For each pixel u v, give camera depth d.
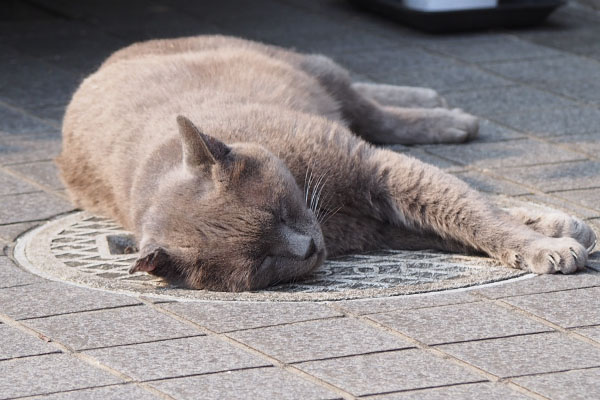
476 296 4.70
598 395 3.74
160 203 5.01
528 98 8.30
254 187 4.86
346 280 5.05
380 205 5.50
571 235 5.26
